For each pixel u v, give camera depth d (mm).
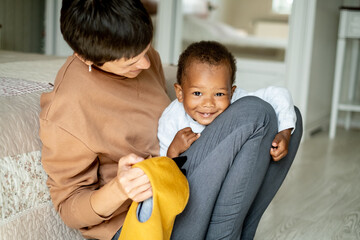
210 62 1060
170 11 3338
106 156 988
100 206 882
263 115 958
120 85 1036
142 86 1111
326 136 3238
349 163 2514
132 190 825
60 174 954
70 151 929
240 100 1002
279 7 3549
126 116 1029
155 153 1090
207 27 3625
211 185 938
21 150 941
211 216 1003
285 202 1850
